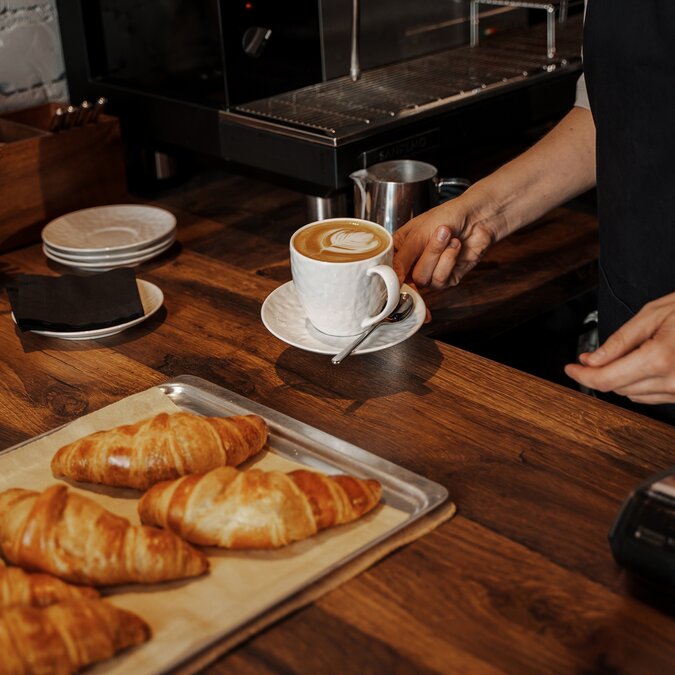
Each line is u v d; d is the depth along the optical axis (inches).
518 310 48.8
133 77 63.7
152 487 27.4
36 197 54.4
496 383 36.6
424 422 34.0
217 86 58.6
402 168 53.2
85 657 22.0
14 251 53.4
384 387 36.5
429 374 37.4
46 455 31.2
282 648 23.8
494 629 24.3
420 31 69.8
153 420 29.5
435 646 23.8
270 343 40.4
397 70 66.1
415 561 26.7
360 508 27.4
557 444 32.5
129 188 66.2
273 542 26.0
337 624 24.5
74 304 42.1
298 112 56.5
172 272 48.4
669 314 30.5
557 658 23.4
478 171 67.7
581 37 72.5
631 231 41.3
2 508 26.1
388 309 35.6
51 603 23.4
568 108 66.1
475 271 52.4
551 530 28.0
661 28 37.2
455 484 30.4
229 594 24.9
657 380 29.9
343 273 34.9
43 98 66.7
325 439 31.7
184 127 60.7
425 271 43.7
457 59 68.3
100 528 24.9
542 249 54.9
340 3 62.9
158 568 24.7
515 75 62.5
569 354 53.5
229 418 30.5
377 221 51.8
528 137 74.8
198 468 28.6
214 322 42.6
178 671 22.8
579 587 25.7
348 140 52.1
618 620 24.6
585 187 48.1
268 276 50.3
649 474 30.6
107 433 29.5
